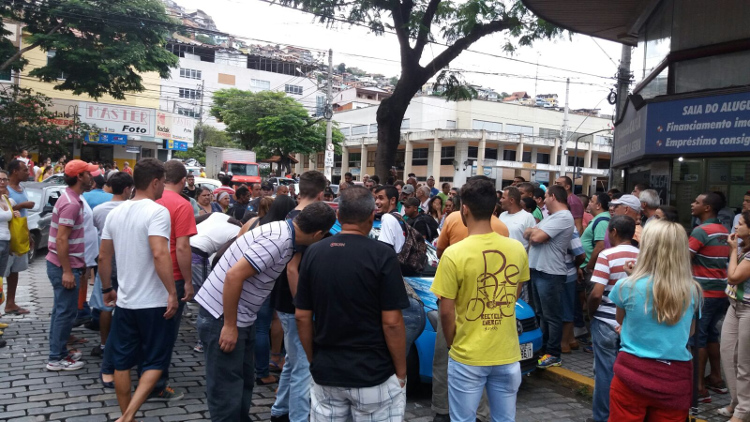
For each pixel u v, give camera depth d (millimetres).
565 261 5984
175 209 4488
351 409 2904
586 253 6457
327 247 2873
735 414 4473
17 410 4371
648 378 3102
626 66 12898
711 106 8328
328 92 29359
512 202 6031
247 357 3904
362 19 13789
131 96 34094
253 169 36125
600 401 4266
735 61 8500
